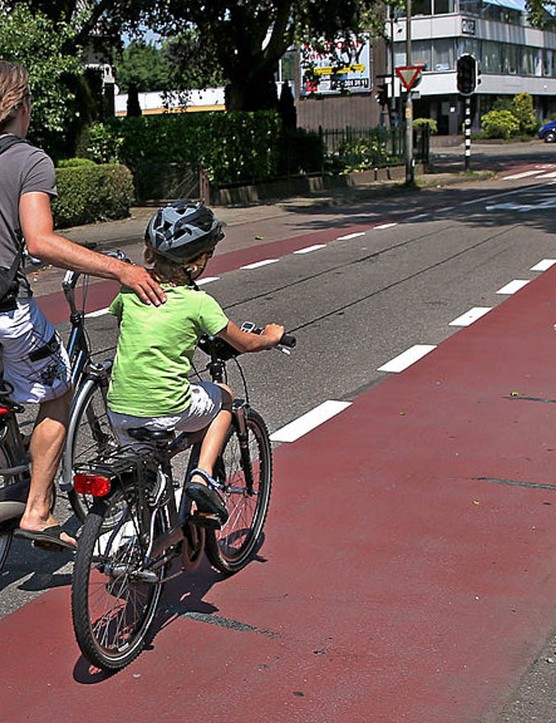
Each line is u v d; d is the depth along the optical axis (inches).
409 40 1242.0
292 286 481.7
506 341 350.9
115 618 147.5
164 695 140.8
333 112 2308.1
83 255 151.0
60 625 162.2
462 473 225.0
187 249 149.6
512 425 258.7
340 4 1118.4
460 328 374.3
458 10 2500.0
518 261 528.4
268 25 1152.8
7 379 163.8
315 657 149.7
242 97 1180.5
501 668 145.6
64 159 962.7
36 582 179.6
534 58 2940.5
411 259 554.9
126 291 156.1
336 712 135.4
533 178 1274.6
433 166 1503.4
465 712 134.7
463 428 257.1
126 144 1016.9
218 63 1211.9
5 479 169.5
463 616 161.0
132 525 147.9
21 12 759.7
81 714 136.7
